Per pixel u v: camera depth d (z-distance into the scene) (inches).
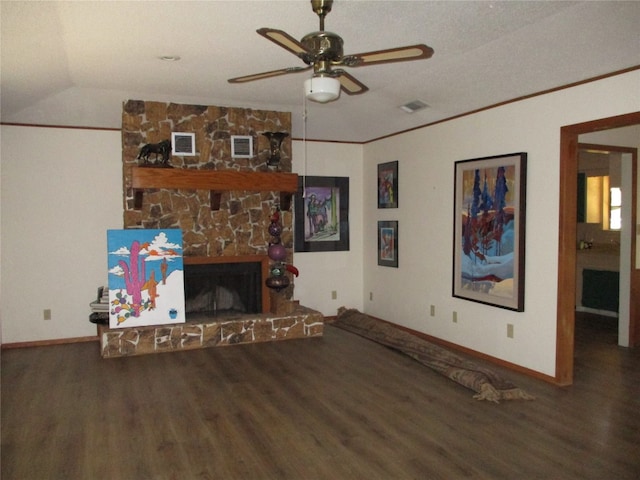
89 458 115.5
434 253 220.4
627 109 139.1
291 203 237.1
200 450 119.0
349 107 229.3
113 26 128.4
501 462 113.0
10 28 118.5
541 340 168.2
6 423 134.8
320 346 213.2
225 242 225.1
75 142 221.9
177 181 204.8
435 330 221.1
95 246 227.0
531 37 136.7
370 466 111.4
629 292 209.9
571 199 159.6
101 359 195.2
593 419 136.3
